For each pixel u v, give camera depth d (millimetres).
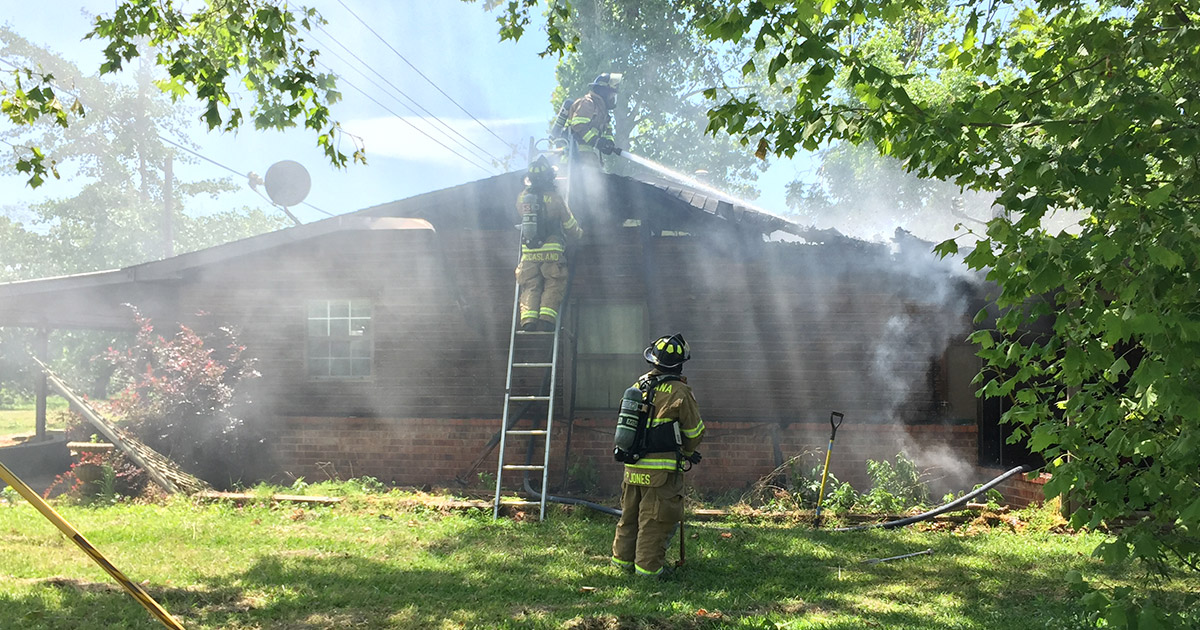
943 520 9406
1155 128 3770
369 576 6613
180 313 12281
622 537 6934
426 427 11750
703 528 8938
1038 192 3738
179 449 10953
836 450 11188
